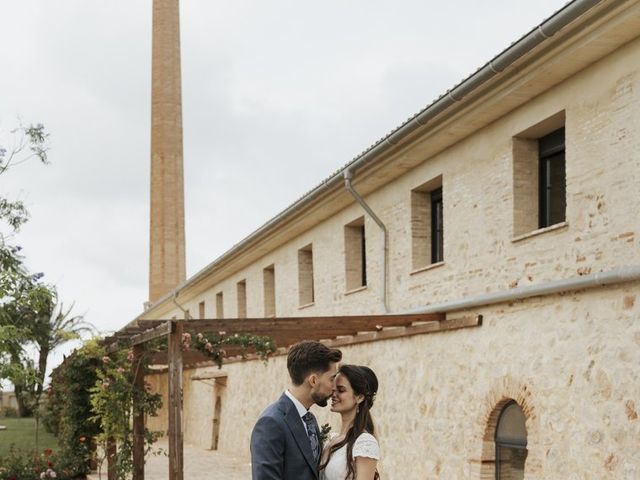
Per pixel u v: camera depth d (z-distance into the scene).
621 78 8.47
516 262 10.20
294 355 4.58
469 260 11.30
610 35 8.19
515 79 9.52
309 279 18.75
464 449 10.85
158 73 45.09
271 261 20.69
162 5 45.31
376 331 13.52
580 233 9.05
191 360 18.03
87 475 16.66
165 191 44.41
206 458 22.78
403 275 13.29
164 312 34.75
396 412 12.93
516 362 9.90
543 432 9.27
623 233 8.38
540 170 10.47
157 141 44.72
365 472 4.50
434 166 12.31
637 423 7.85
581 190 9.05
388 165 12.88
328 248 16.66
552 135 10.26
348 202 15.34
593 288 8.66
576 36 8.38
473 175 11.25
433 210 13.15
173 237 44.38
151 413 13.57
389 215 13.81
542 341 9.46
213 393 25.66
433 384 11.81
